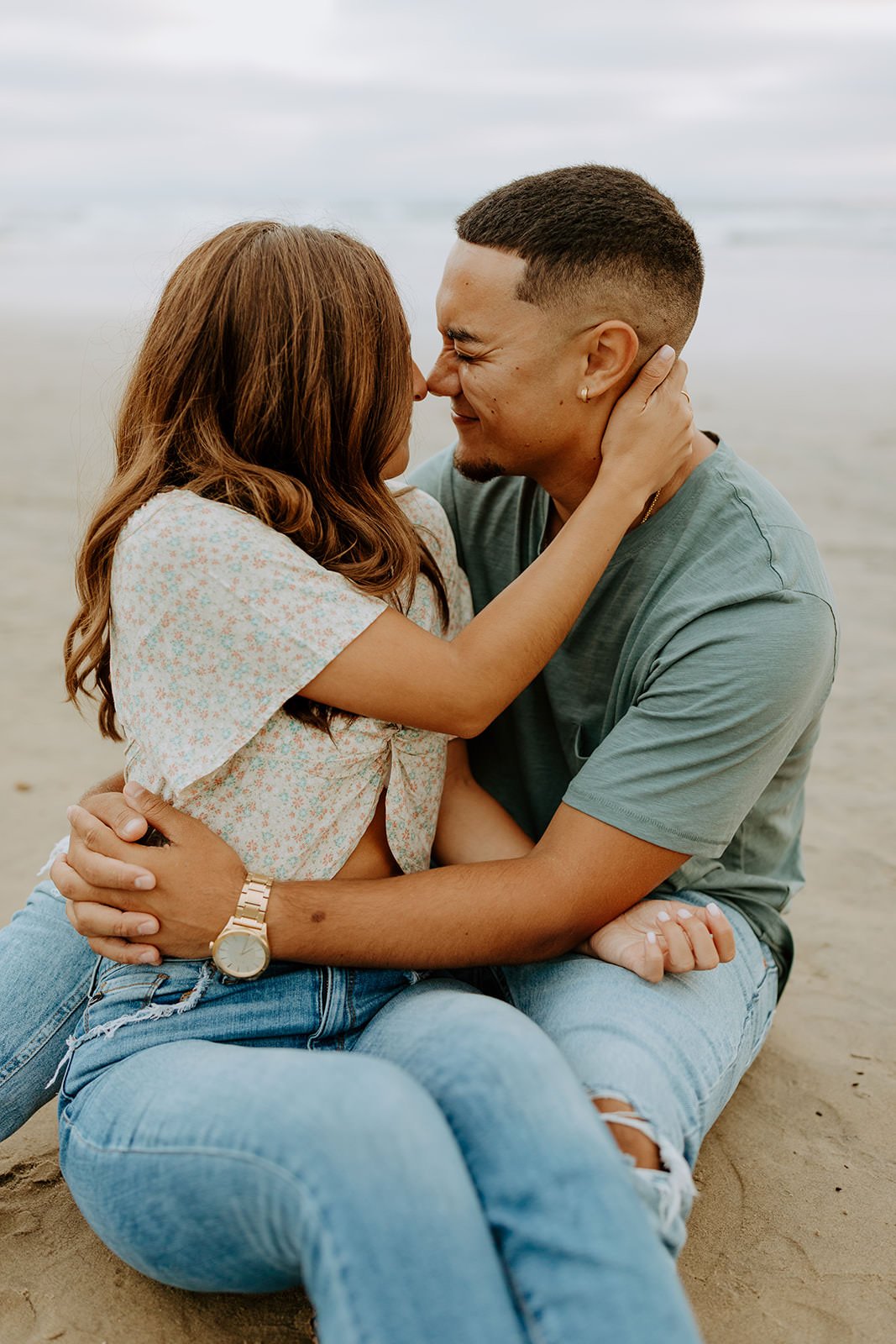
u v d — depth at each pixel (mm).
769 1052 2506
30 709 4465
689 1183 1527
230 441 1820
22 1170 2094
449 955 1804
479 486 2420
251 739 1756
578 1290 1245
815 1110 2307
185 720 1748
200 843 1745
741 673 1898
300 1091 1399
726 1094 1896
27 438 9195
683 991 1856
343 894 1767
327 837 1819
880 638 5336
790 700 1911
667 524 2080
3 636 5242
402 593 1921
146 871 1703
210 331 1784
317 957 1758
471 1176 1379
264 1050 1560
